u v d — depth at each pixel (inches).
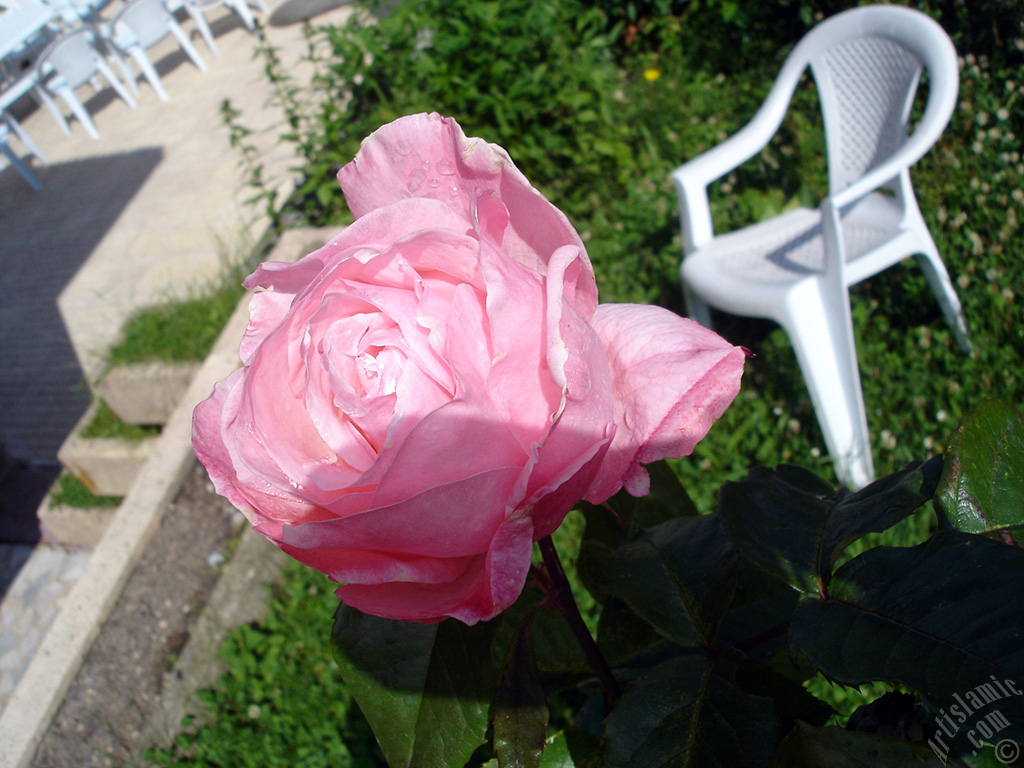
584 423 20.6
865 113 106.9
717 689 25.6
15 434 185.6
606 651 35.7
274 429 23.1
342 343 23.0
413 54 152.4
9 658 154.8
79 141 283.6
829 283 92.9
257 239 171.9
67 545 172.9
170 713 101.0
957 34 140.0
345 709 95.3
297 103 165.0
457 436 19.4
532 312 21.5
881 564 23.0
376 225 23.4
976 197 114.1
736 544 26.3
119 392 151.6
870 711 26.2
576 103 142.6
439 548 20.7
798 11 169.5
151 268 197.9
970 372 97.3
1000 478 24.2
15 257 230.2
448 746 26.0
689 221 114.1
